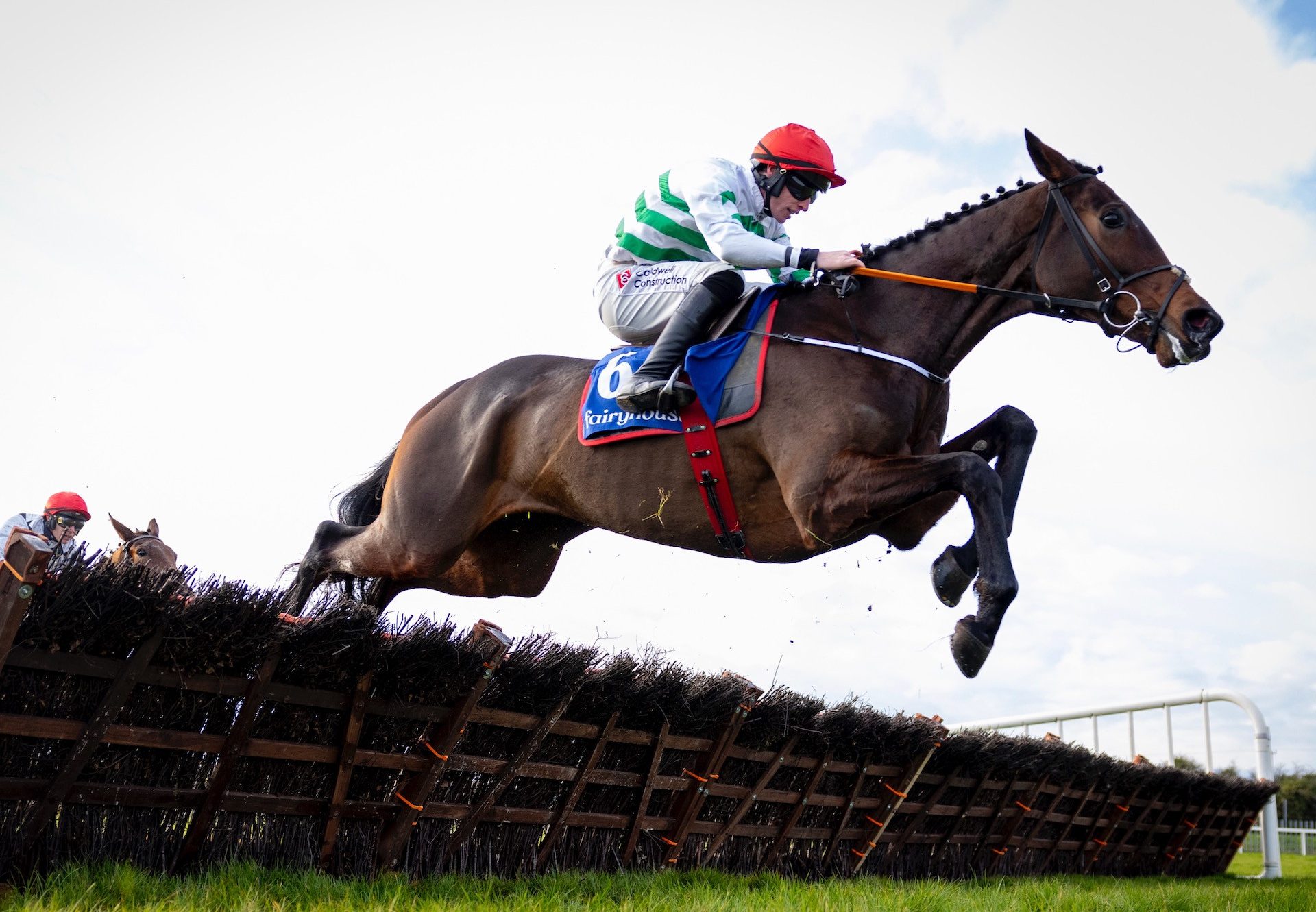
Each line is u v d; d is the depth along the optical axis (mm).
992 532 2668
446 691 3213
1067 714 9234
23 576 2352
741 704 4012
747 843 4477
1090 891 4516
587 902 3055
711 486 3133
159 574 2719
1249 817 8359
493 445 3695
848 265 3125
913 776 4871
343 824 3188
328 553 4168
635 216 3496
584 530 3988
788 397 3025
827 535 2932
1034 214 3162
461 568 4129
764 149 3482
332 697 3027
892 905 3223
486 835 3564
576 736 3625
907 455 2975
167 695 2812
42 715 2590
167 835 2869
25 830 2566
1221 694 8531
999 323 3234
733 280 3277
